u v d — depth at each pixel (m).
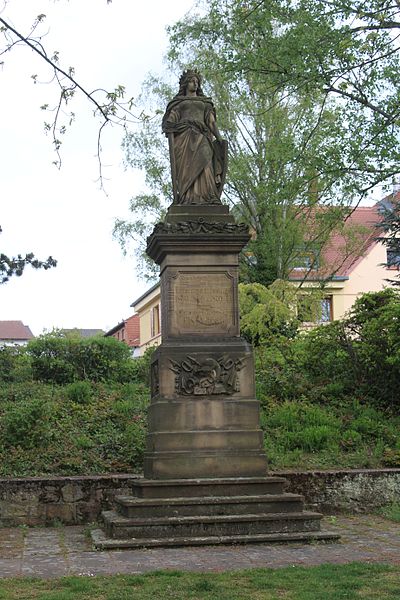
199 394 12.38
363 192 19.30
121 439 16.45
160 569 9.00
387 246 23.80
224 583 8.23
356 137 18.97
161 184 35.03
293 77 18.64
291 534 10.95
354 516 14.10
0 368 23.80
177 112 13.59
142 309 55.97
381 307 20.61
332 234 32.81
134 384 22.86
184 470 12.04
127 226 35.12
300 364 21.58
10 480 13.63
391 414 19.03
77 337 25.27
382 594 7.71
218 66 26.56
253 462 12.20
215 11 20.09
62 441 16.36
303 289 32.56
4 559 10.06
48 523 13.60
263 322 28.42
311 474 14.37
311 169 19.67
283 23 19.11
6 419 16.31
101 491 13.84
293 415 17.91
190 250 12.81
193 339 12.70
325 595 7.62
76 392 20.06
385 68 18.00
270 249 33.16
